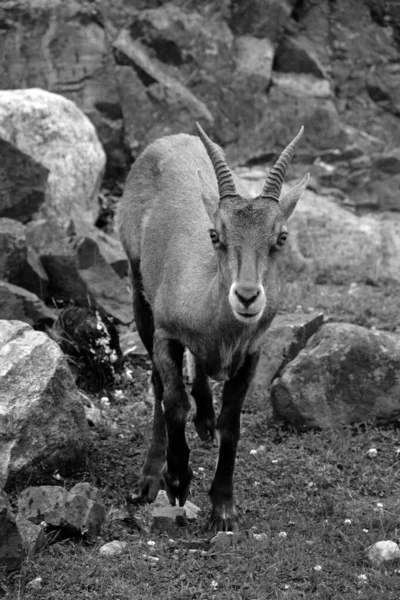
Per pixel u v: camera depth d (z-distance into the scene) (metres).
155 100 18.14
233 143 18.48
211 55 18.47
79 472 9.30
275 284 8.09
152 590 7.28
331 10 19.62
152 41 18.28
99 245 14.47
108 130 18.06
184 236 8.97
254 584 7.38
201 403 10.09
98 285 13.32
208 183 9.57
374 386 10.71
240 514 8.62
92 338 11.66
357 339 10.77
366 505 8.94
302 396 10.58
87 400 11.09
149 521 8.37
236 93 18.50
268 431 10.62
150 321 10.25
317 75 19.11
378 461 9.92
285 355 11.63
